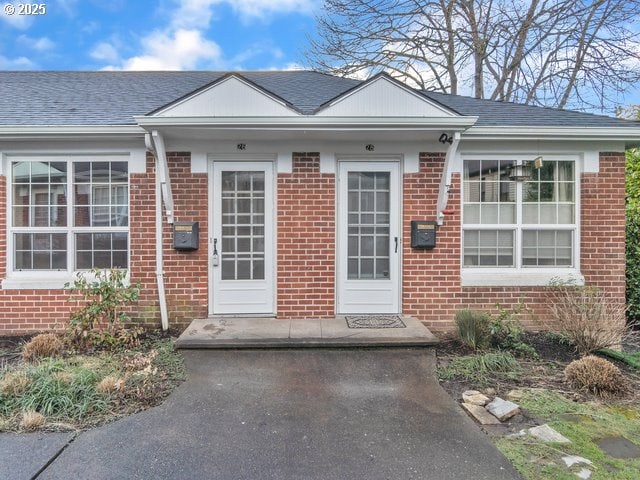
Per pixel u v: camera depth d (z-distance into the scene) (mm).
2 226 4965
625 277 5301
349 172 5207
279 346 4215
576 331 4316
